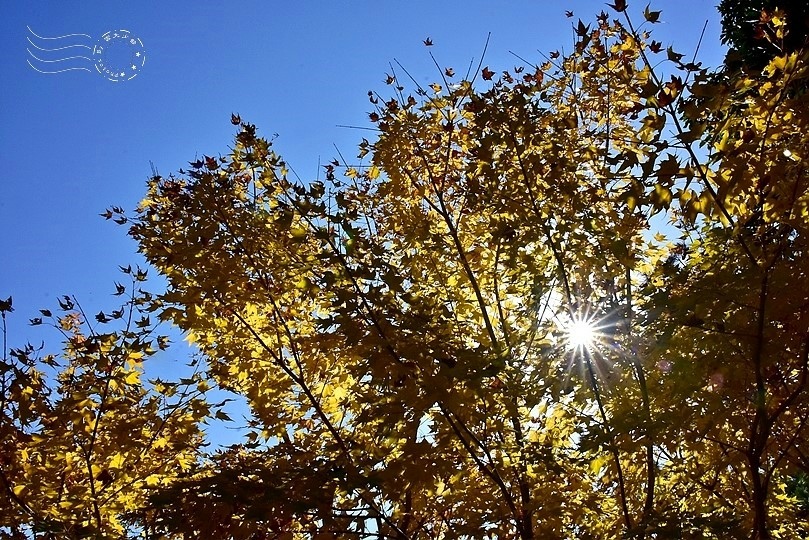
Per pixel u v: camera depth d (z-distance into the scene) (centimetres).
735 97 411
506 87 556
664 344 426
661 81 410
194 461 555
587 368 480
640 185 390
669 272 440
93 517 482
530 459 460
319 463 424
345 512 435
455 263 584
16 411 469
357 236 473
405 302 459
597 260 512
